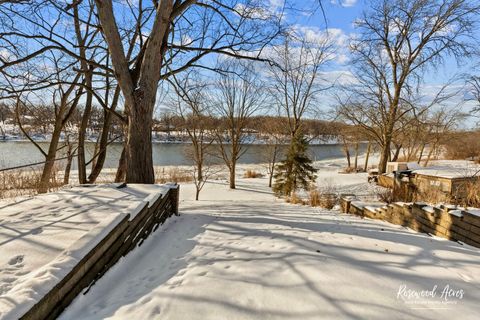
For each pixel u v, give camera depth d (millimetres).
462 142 34750
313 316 2201
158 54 6852
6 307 1882
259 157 41156
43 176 11344
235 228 4887
